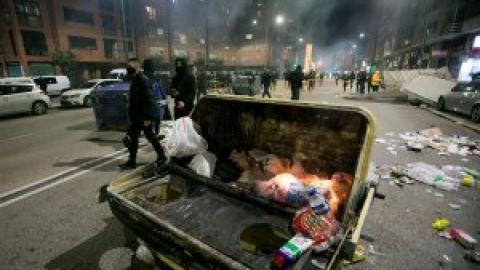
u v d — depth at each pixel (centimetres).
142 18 4112
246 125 317
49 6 2900
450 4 2945
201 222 210
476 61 2048
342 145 256
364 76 2044
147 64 704
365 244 302
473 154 623
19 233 326
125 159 593
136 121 501
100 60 3516
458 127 941
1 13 2508
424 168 521
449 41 2842
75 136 822
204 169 293
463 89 1143
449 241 309
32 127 1012
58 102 1861
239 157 320
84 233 324
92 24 3384
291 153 293
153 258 259
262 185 259
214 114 334
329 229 185
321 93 2339
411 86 1602
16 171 533
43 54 2869
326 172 270
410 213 369
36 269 267
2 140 809
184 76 582
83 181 477
